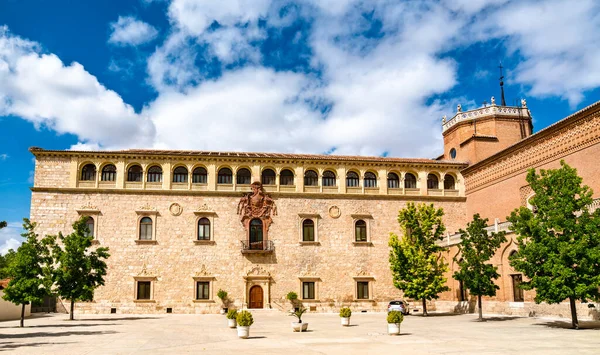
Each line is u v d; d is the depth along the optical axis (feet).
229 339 87.20
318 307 171.42
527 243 104.32
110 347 75.31
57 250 130.93
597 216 98.89
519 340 81.97
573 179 102.42
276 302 169.48
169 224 169.07
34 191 164.25
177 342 82.33
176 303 164.25
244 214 173.37
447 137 214.28
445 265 153.99
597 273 95.40
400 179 187.11
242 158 176.96
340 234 178.09
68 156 168.66
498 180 169.78
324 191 181.16
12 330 105.50
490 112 198.08
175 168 174.91
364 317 148.97
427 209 157.48
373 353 67.46
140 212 167.84
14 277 117.29
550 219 101.09
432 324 118.83
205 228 171.32
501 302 146.10
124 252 164.96
